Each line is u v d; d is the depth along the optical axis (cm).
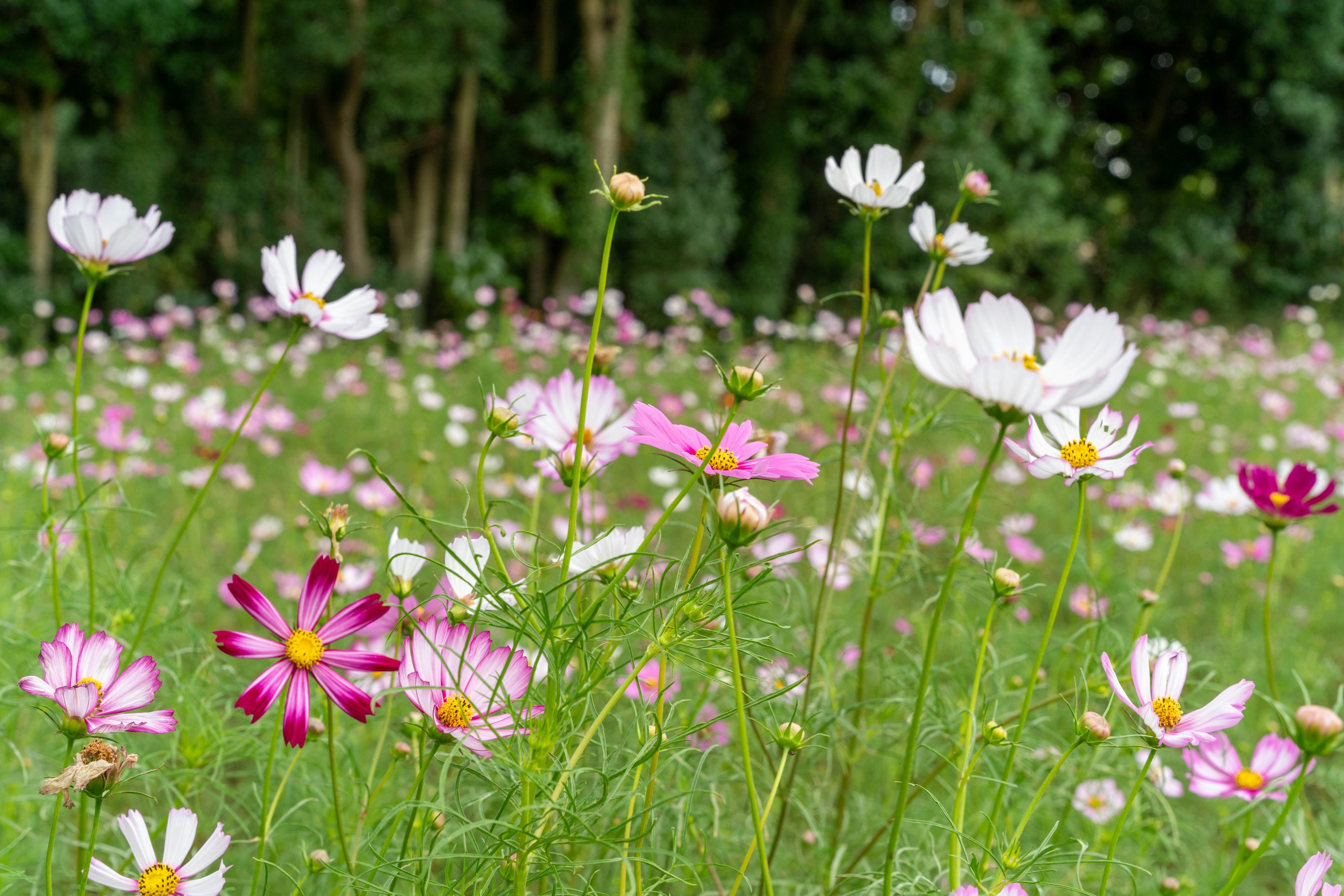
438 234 941
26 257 839
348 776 105
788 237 925
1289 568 257
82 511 93
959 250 110
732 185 944
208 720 106
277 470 308
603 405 91
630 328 536
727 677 97
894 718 120
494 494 246
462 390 436
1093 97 1233
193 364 411
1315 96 1090
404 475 306
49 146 848
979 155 905
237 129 881
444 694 82
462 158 884
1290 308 816
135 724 79
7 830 107
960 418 110
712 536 76
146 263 809
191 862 80
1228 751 103
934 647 76
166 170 862
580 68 855
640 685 87
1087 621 127
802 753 111
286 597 155
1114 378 73
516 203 877
